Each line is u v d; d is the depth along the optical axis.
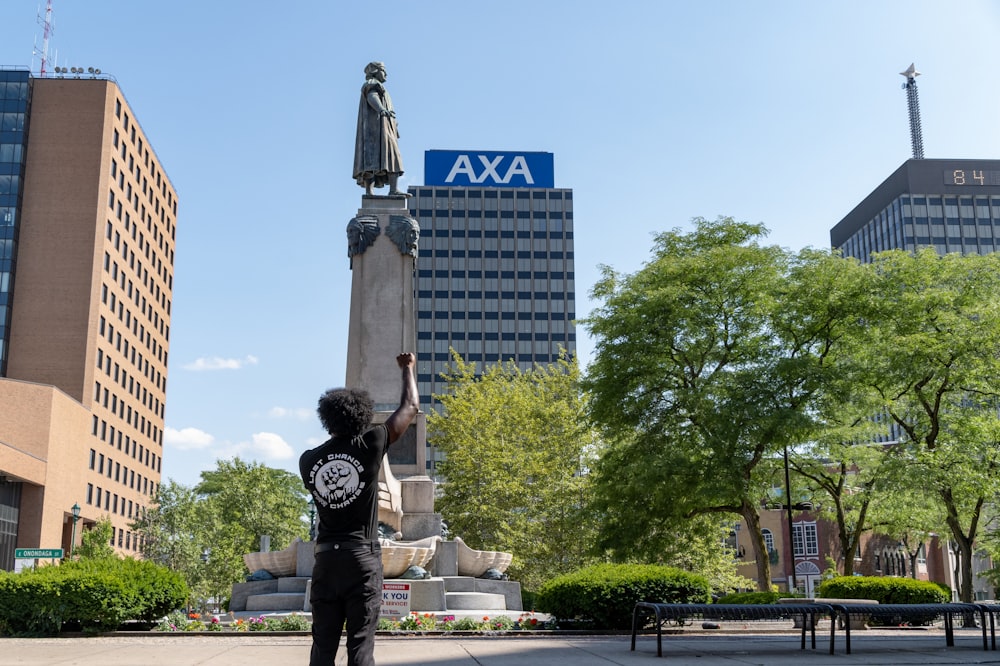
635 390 32.25
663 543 31.91
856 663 10.62
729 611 12.34
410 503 22.03
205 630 16.14
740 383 30.64
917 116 159.12
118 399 93.12
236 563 57.44
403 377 6.04
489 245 134.50
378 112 25.58
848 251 166.12
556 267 134.88
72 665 9.83
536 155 138.25
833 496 37.56
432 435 44.56
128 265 96.81
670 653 11.84
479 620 18.28
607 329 33.25
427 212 134.88
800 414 29.33
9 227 84.75
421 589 18.88
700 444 30.67
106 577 15.45
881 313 32.84
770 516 76.75
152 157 106.75
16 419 68.19
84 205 86.56
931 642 15.09
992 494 31.70
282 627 16.52
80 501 77.94
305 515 70.44
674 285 32.50
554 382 47.34
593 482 36.16
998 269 33.53
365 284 24.20
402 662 10.48
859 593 23.62
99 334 86.62
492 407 43.72
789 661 10.86
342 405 5.65
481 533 39.88
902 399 35.22
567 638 15.18
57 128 87.81
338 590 5.37
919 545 67.69
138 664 10.01
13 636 15.09
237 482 62.12
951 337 31.41
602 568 17.95
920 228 146.50
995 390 32.50
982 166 148.88
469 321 131.50
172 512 59.19
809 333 33.34
